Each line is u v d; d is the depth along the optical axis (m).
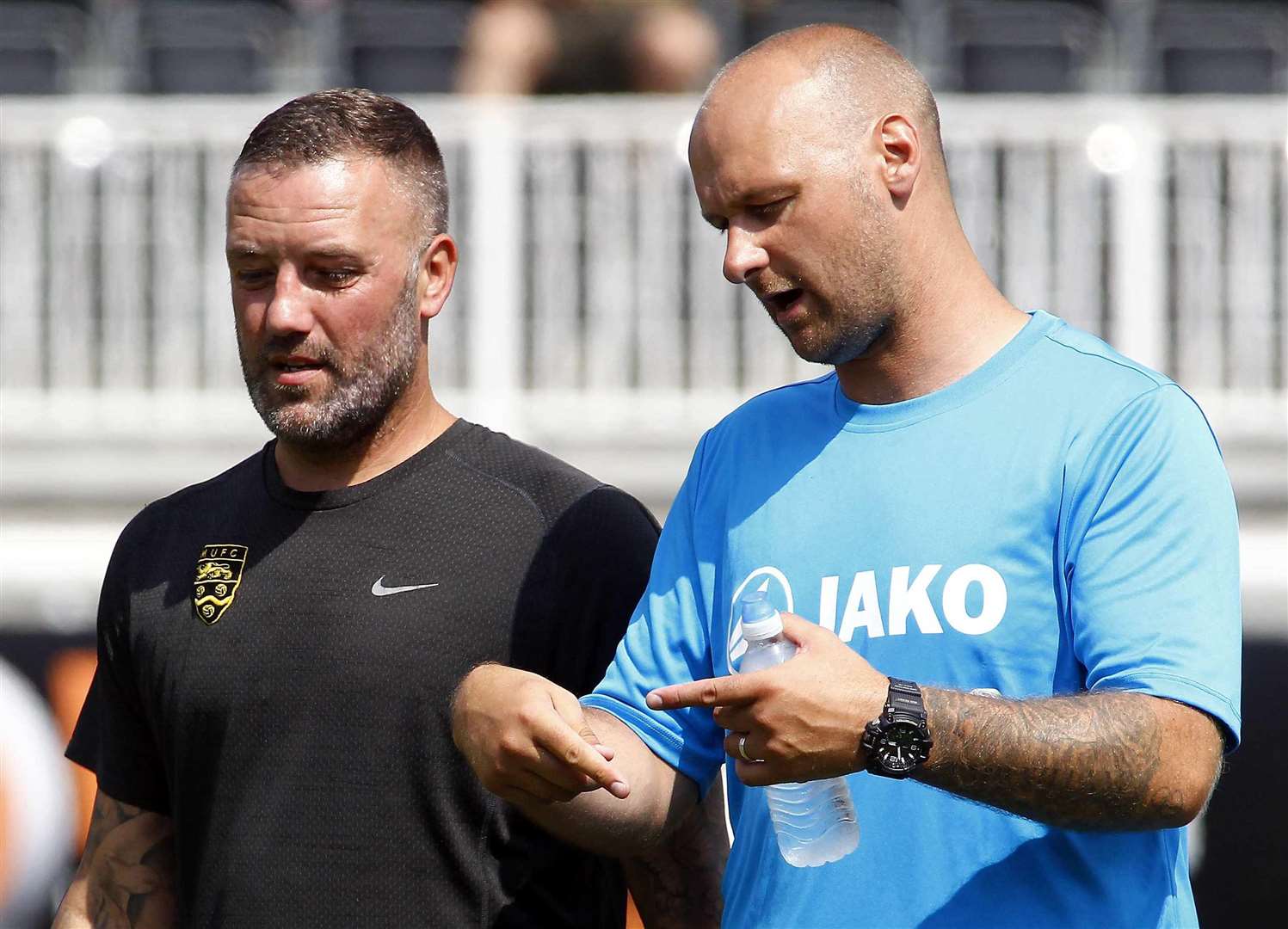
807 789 8.45
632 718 9.22
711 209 8.61
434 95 29.38
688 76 26.16
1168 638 7.80
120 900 10.45
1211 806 20.41
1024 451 8.36
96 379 25.27
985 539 8.29
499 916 9.67
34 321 24.67
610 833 8.90
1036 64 29.03
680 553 9.48
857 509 8.65
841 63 8.53
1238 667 7.93
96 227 25.11
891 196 8.50
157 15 29.23
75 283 24.73
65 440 24.56
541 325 24.64
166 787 10.56
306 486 10.40
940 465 8.52
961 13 28.95
